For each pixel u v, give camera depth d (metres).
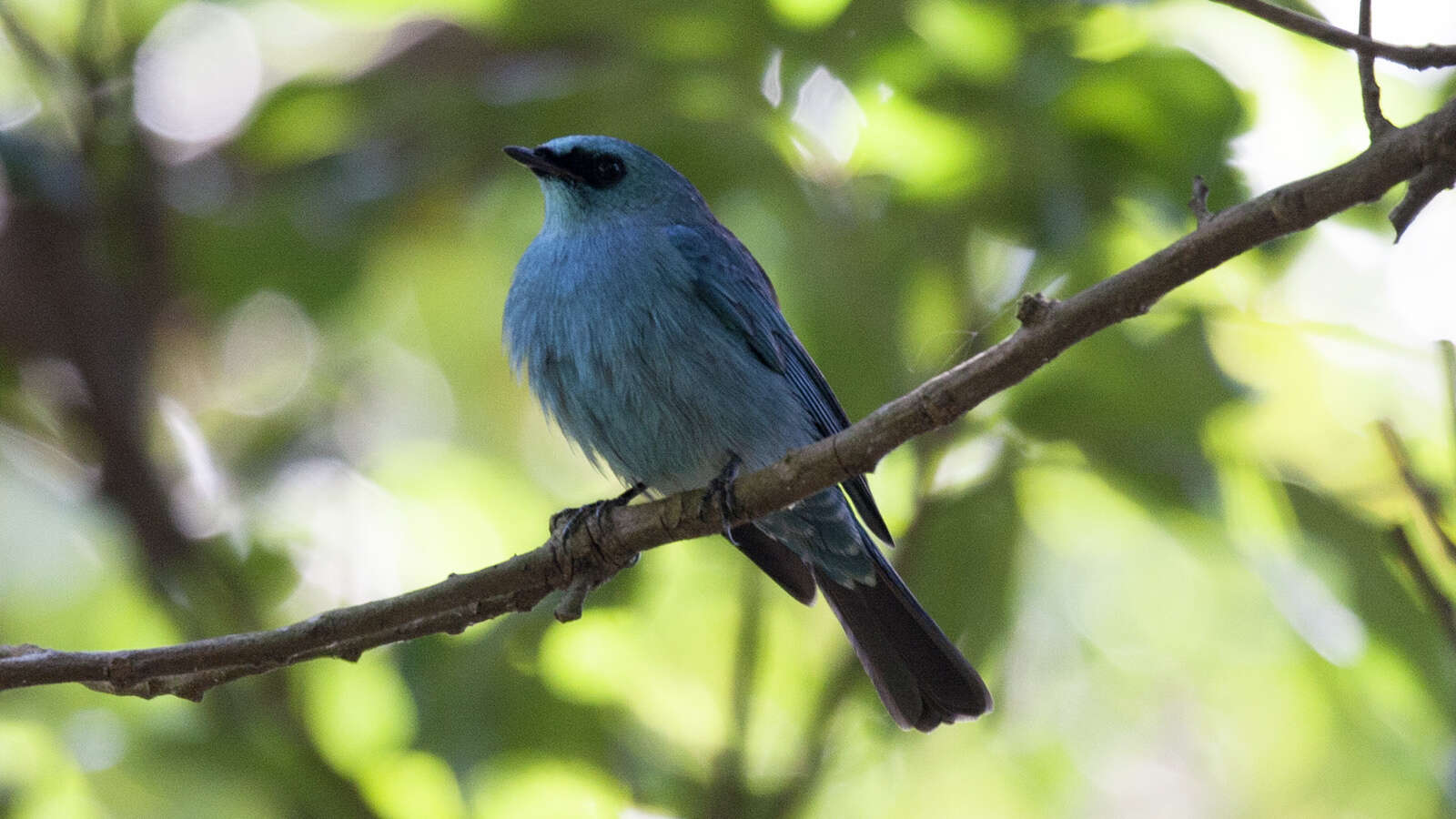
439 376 13.99
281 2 12.63
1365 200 6.57
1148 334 11.00
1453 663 10.24
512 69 11.99
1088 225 11.23
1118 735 12.73
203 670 8.09
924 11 11.19
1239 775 12.55
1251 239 6.79
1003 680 11.50
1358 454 10.98
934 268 11.55
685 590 12.05
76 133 12.02
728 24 11.55
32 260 12.02
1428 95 11.26
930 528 11.11
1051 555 12.22
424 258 13.10
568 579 8.52
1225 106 11.12
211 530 12.41
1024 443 11.08
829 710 11.00
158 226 12.09
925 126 11.42
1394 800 11.75
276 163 12.25
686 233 10.86
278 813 10.91
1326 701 11.88
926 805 12.76
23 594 12.44
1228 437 11.09
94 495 12.10
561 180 11.02
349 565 12.97
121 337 12.16
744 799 10.90
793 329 11.43
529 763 10.84
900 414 7.71
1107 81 11.17
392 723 11.50
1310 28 6.59
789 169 11.45
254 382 13.74
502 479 13.61
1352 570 10.41
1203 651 12.38
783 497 8.12
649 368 10.56
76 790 11.28
